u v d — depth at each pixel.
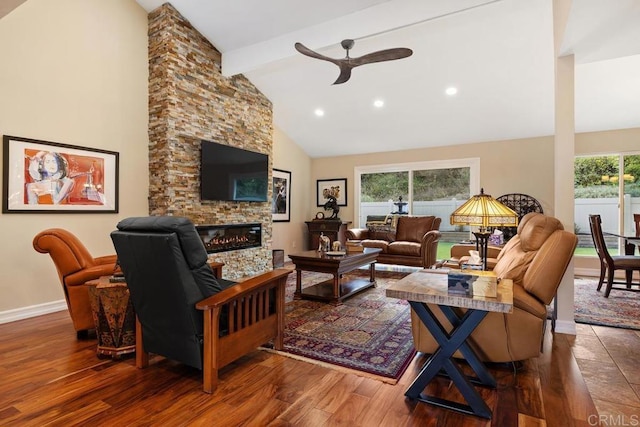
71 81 3.61
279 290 2.50
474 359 2.00
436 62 4.35
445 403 1.80
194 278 1.93
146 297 2.05
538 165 5.71
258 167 5.43
